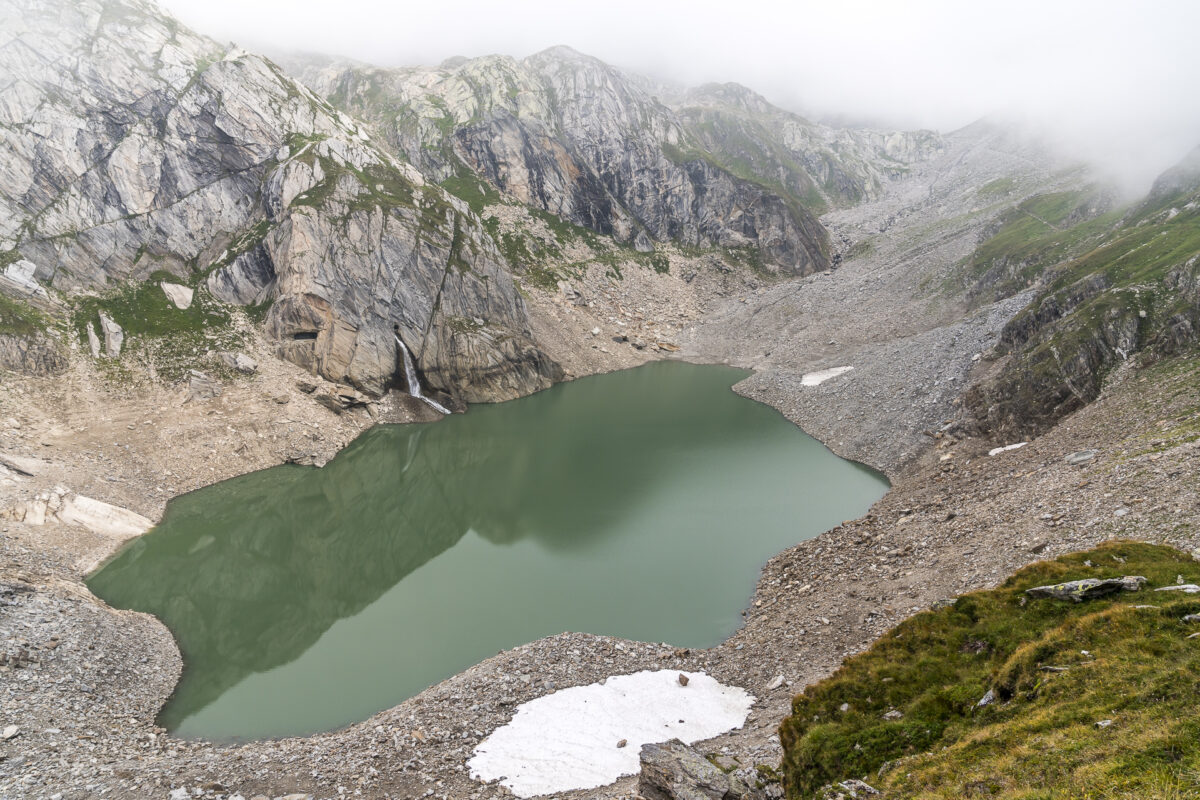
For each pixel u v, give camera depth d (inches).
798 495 2496.3
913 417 2837.1
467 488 2736.2
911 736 764.0
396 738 1097.4
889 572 1526.8
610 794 901.8
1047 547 1238.3
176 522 2253.9
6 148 3038.9
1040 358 2338.8
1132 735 558.3
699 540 2155.5
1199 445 1333.7
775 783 817.5
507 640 1603.1
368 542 2283.5
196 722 1274.6
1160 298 2265.0
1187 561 914.1
